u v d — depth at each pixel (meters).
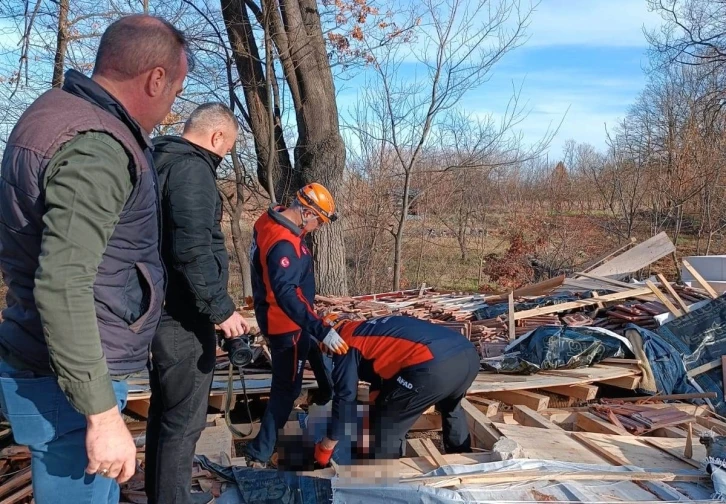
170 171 2.63
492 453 3.76
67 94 1.77
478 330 6.87
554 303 7.62
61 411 1.80
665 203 18.22
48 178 1.60
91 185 1.60
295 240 3.75
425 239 16.31
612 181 20.19
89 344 1.59
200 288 2.60
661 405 5.30
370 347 3.55
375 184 13.72
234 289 13.53
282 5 9.56
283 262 3.65
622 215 19.55
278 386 3.80
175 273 2.64
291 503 3.11
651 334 5.98
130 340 1.87
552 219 18.47
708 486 3.36
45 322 1.56
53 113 1.68
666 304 6.92
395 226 13.95
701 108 18.69
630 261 9.29
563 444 4.09
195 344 2.69
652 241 9.34
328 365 3.96
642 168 19.27
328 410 3.83
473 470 3.41
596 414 4.99
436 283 15.12
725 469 3.40
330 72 9.96
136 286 1.90
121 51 1.84
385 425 3.53
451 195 16.36
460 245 17.00
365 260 13.75
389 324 3.63
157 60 1.86
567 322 6.96
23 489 3.28
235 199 12.83
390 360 3.51
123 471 1.69
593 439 4.19
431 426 4.91
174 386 2.66
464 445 4.06
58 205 1.57
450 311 7.84
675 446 4.13
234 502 3.14
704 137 18.06
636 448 4.07
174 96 2.00
